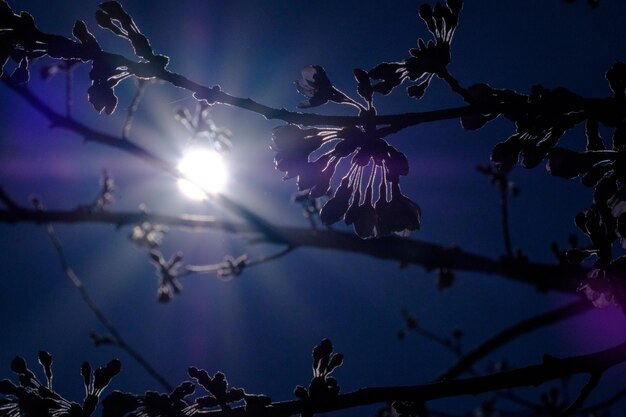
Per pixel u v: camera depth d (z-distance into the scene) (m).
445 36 2.05
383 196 2.11
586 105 1.99
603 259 2.21
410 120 2.00
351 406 2.07
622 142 2.04
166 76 1.90
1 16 1.90
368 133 2.03
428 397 2.07
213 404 2.08
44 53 1.92
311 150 2.06
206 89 1.88
